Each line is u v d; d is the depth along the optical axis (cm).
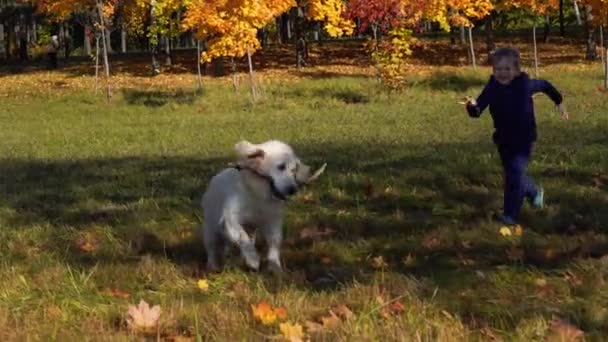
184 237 754
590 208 833
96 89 3170
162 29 3312
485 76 3114
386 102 2769
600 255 643
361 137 1683
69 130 2272
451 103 2589
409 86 3019
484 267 615
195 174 1180
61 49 5225
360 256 674
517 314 480
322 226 789
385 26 2861
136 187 1089
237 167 609
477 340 436
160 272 614
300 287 570
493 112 798
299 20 3497
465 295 526
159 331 461
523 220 793
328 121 2158
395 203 902
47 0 3253
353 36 5275
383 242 711
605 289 531
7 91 3253
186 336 458
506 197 792
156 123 2378
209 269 637
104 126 2356
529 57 3603
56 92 3172
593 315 479
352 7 2903
